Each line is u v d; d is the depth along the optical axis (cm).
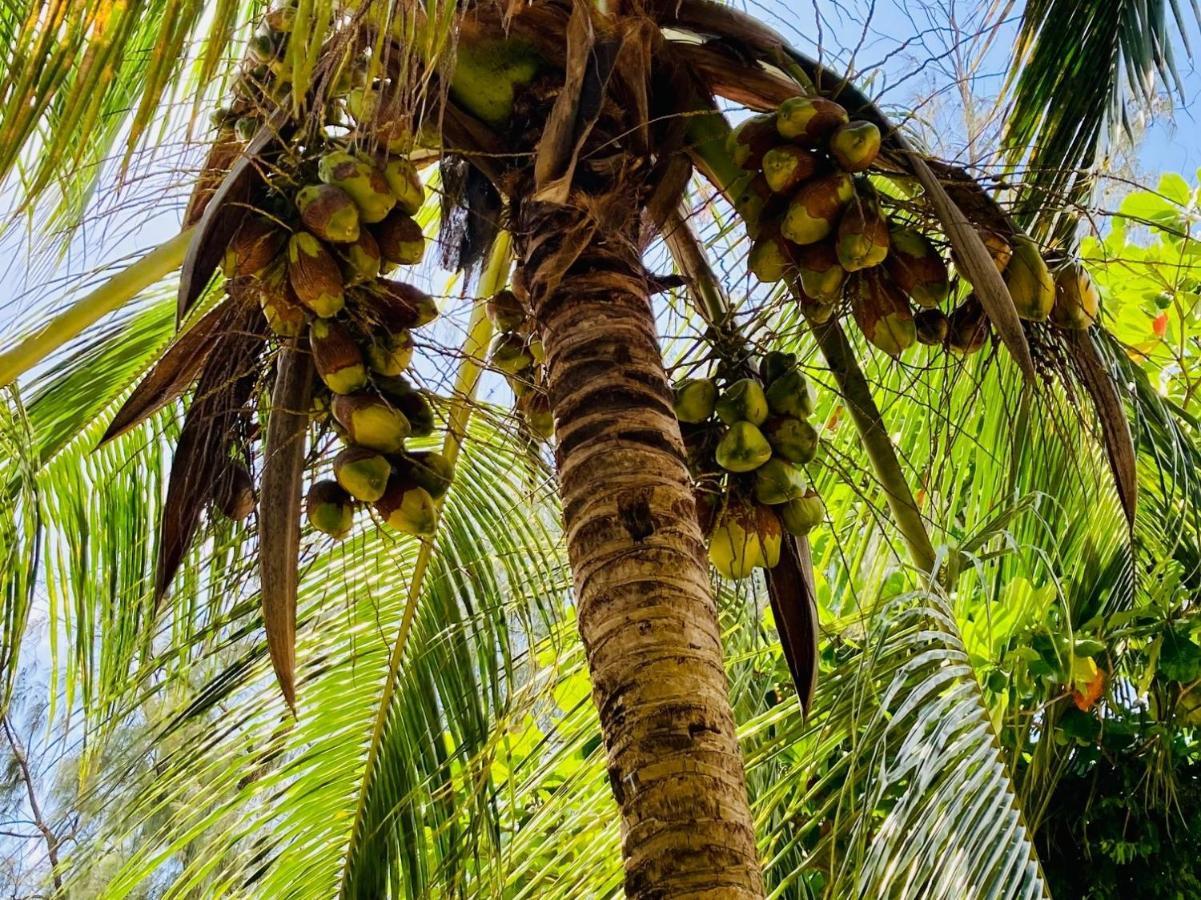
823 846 257
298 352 282
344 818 395
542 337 277
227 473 315
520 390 343
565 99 274
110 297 305
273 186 272
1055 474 426
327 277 270
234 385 310
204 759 384
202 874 382
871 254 276
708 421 303
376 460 280
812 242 281
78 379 425
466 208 340
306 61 229
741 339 311
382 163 279
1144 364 574
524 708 376
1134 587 440
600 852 323
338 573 423
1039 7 399
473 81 294
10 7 284
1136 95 399
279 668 249
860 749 263
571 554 245
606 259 276
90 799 386
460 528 426
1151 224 324
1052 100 405
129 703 391
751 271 292
